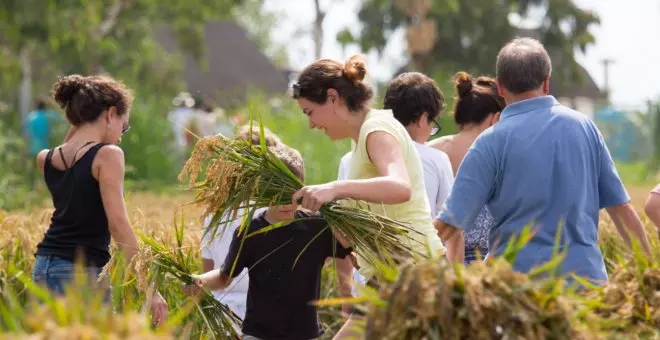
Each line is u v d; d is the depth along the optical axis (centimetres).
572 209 824
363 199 798
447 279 596
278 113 3503
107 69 5622
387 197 797
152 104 3609
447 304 590
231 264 930
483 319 591
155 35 6969
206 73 6956
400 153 826
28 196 2445
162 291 978
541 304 602
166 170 3425
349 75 852
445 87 3284
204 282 964
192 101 3628
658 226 941
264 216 919
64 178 906
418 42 5478
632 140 6134
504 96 862
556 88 6994
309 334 923
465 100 1107
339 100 853
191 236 1094
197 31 6091
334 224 859
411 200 850
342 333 843
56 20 4122
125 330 539
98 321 542
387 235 846
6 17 3941
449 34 6444
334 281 1152
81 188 898
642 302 686
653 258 707
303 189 799
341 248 923
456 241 877
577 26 6906
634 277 701
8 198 2358
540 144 827
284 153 891
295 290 916
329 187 795
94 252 905
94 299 579
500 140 837
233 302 1042
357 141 866
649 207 939
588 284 700
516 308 594
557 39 6894
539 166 824
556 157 826
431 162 1020
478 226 1027
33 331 574
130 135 3434
